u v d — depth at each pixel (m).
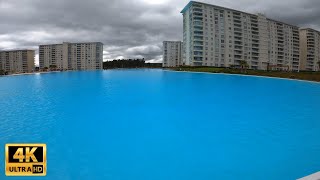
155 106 15.48
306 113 13.29
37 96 20.64
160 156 7.30
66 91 24.16
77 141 8.70
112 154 7.45
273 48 96.75
